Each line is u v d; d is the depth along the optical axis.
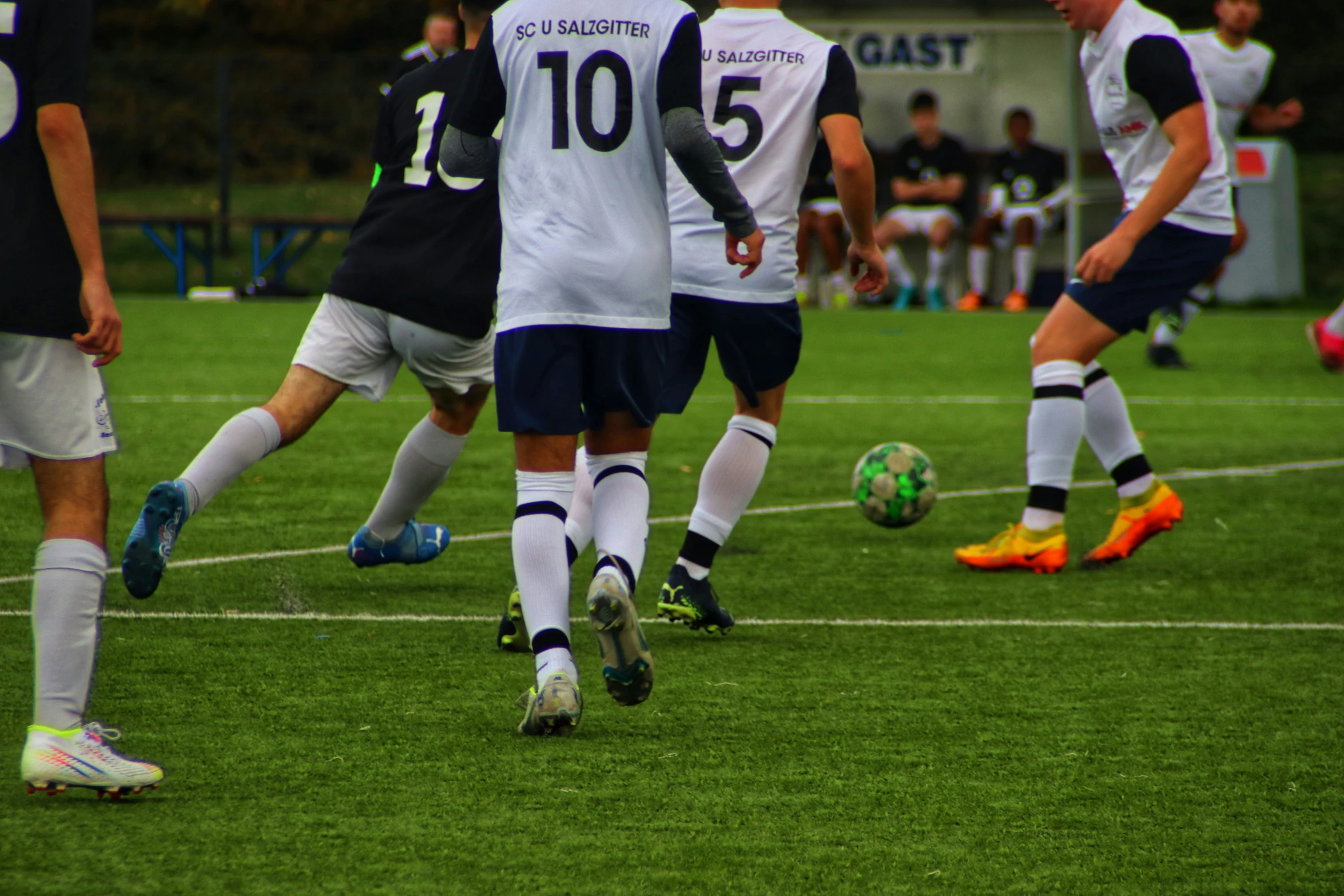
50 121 9.74
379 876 9.23
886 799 10.83
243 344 48.34
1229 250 20.20
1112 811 10.65
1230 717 13.05
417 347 15.88
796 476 27.19
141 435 29.69
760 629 16.33
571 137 11.98
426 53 32.44
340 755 11.59
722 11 16.47
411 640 15.36
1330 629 16.47
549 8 12.04
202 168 95.06
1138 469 19.88
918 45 70.19
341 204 88.69
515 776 11.17
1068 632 16.27
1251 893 9.22
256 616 16.20
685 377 16.33
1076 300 19.73
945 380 42.53
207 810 10.31
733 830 10.14
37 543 19.48
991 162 70.50
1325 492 25.61
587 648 15.44
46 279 9.98
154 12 100.38
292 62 95.88
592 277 11.91
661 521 22.91
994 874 9.45
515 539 12.26
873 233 16.34
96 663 10.62
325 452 28.41
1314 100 93.88
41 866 9.25
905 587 18.62
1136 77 19.36
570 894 9.02
